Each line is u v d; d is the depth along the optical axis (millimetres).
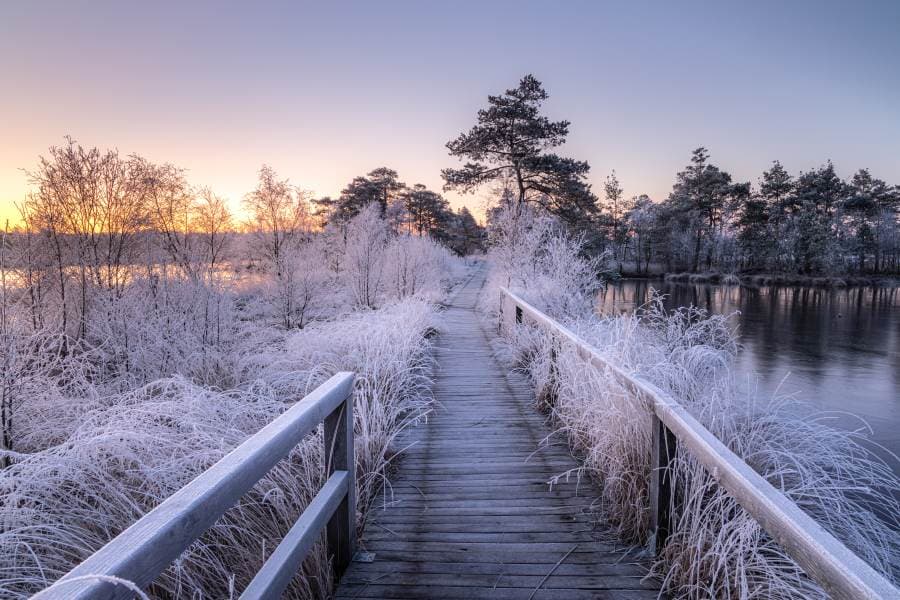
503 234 16922
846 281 47844
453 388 6051
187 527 1127
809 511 2842
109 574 864
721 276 50969
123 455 2652
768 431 3467
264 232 12609
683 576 2137
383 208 43719
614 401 3035
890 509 3613
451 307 15688
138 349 6246
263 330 8969
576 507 3051
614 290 38844
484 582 2314
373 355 5660
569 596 2207
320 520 1965
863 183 64000
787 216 58031
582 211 26422
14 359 4090
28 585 1927
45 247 6711
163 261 8023
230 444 3041
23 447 3967
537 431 4500
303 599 2027
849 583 1078
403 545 2648
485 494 3266
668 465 2369
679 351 5020
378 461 3566
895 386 10578
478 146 24828
